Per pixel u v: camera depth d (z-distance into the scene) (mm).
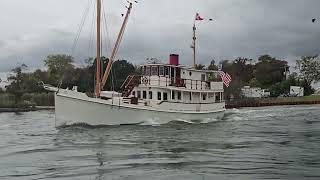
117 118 39188
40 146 27375
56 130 37250
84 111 37781
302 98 110188
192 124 42469
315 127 38719
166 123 41969
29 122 53062
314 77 158625
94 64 102125
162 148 25562
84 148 25984
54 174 18094
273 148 24812
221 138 30375
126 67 93000
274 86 131625
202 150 24500
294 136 31156
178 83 44375
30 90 125250
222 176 17359
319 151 23469
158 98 42594
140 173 18062
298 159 20984
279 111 68188
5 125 47625
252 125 41625
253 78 152500
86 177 17422
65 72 122000
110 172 18328
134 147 26156
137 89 43938
